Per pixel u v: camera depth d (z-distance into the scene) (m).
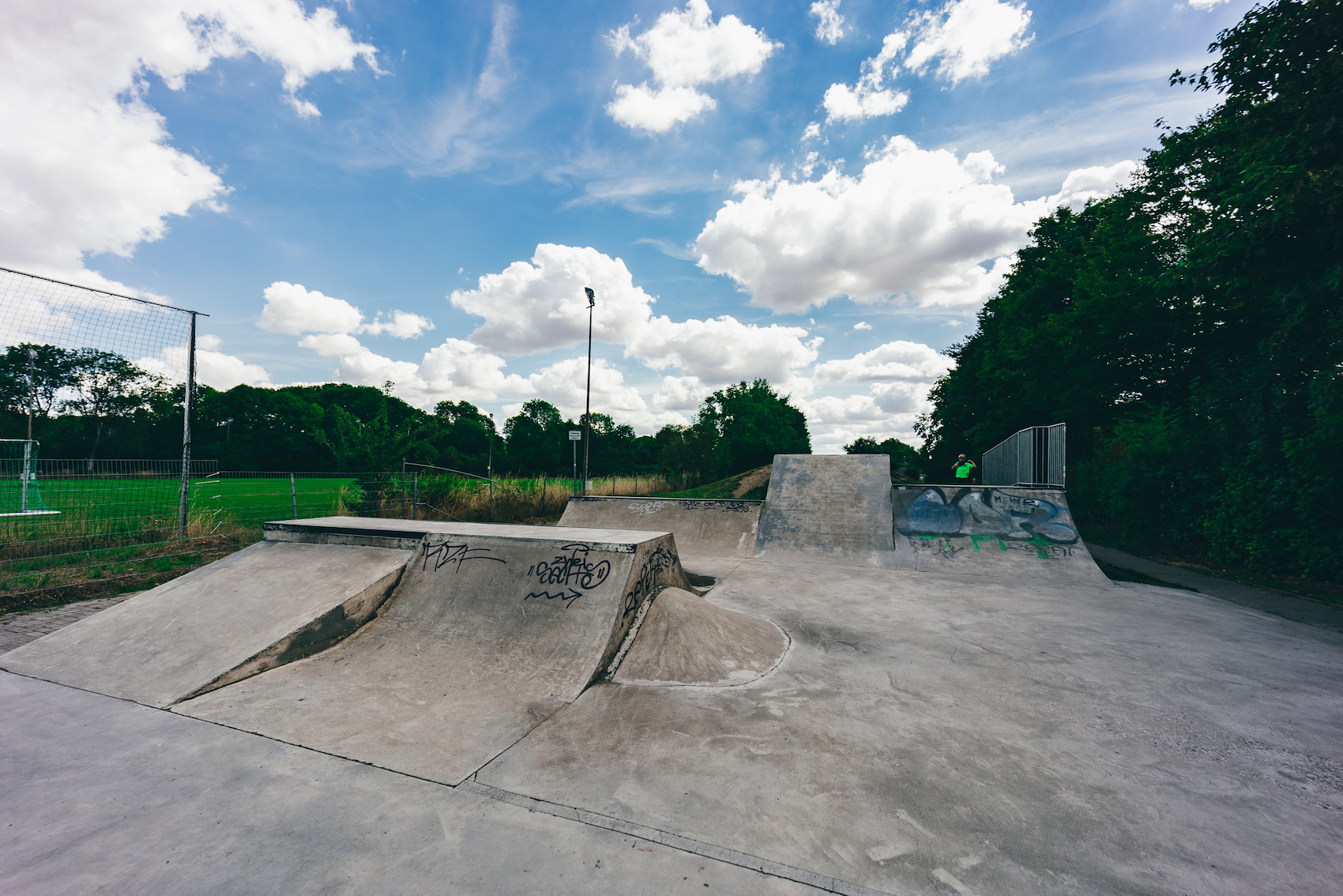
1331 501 6.95
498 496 14.63
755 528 9.45
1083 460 16.23
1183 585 6.85
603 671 3.71
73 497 9.11
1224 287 7.48
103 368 33.84
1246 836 2.12
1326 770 2.61
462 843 2.05
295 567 5.03
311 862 1.95
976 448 25.41
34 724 3.06
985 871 1.92
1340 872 1.92
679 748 2.77
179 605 4.55
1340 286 5.70
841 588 6.50
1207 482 8.91
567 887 1.83
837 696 3.42
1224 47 7.05
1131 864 1.95
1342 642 4.54
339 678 3.63
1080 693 3.49
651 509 10.49
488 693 3.42
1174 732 2.97
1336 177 5.43
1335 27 5.95
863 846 2.04
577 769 2.58
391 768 2.59
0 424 31.22
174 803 2.32
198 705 3.26
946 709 3.25
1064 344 14.44
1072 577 7.10
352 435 12.02
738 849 2.02
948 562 7.87
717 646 4.05
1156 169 11.77
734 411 51.81
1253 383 8.09
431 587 4.63
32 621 5.20
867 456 10.71
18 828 2.14
